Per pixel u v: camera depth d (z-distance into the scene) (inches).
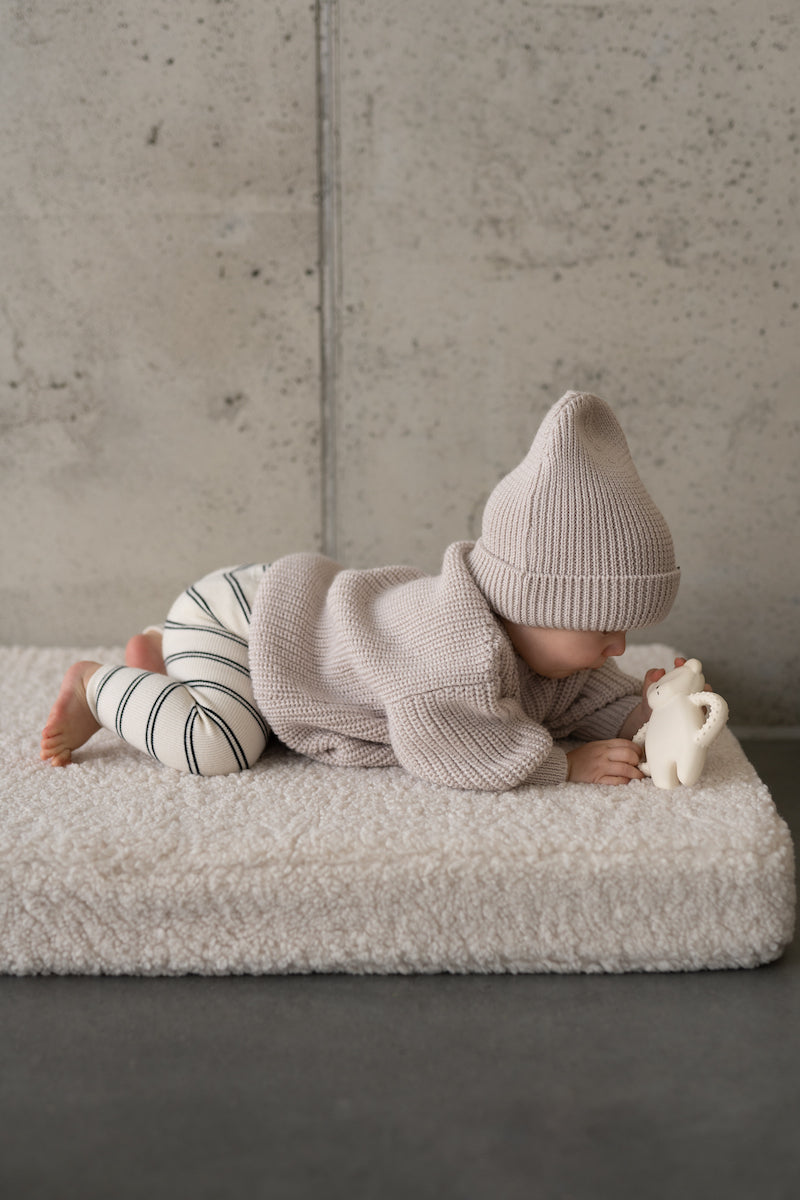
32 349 75.5
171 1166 34.5
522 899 45.0
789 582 79.3
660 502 78.0
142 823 47.7
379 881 44.7
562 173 73.0
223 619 56.8
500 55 71.3
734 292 74.7
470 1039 41.2
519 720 52.2
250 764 54.6
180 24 70.6
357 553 79.3
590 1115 37.1
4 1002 43.5
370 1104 37.4
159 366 75.9
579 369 76.0
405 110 72.0
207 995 44.1
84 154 72.4
